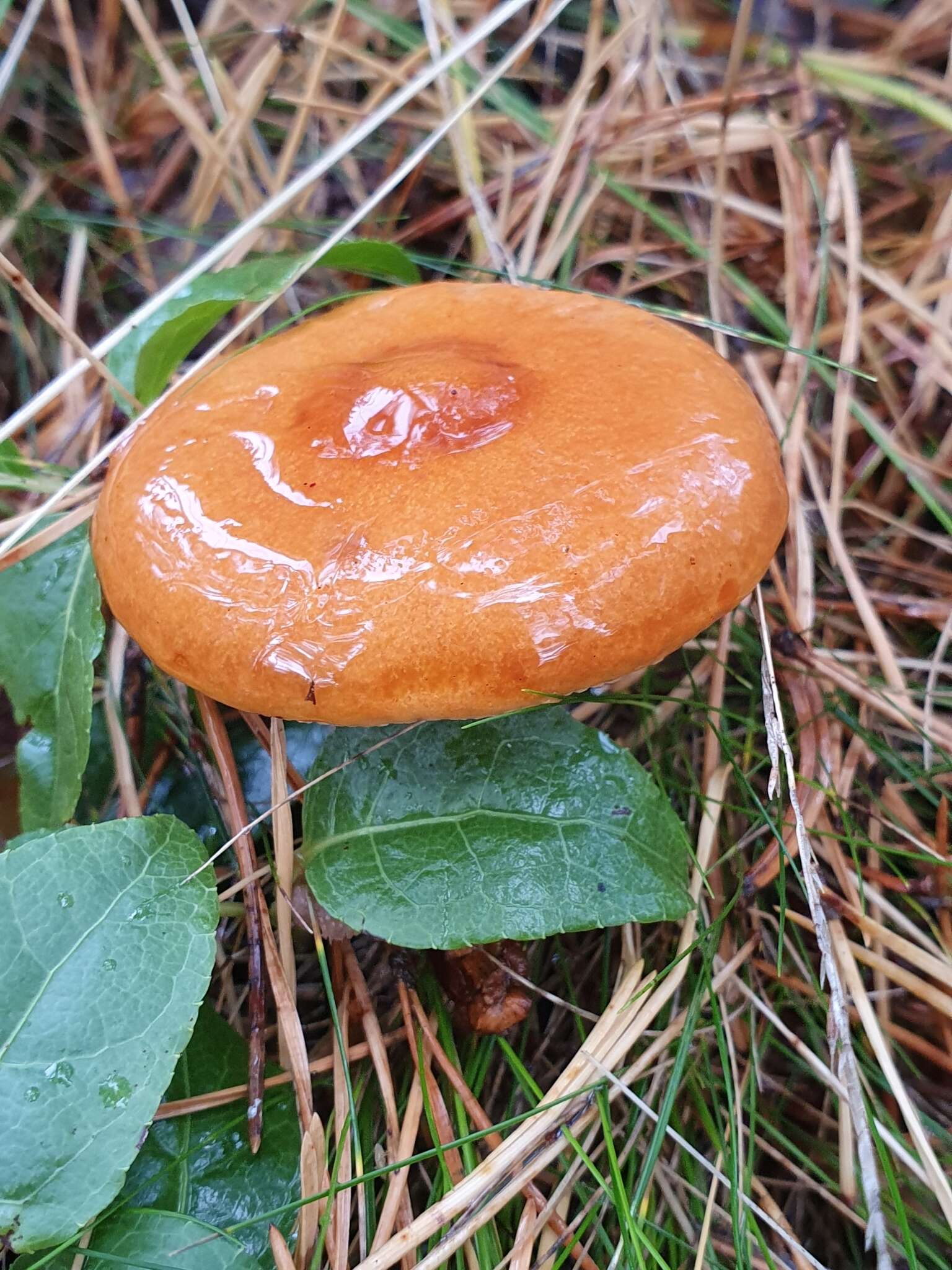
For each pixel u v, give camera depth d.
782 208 0.17
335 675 0.08
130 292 0.17
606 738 0.10
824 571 0.15
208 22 0.19
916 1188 0.11
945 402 0.16
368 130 0.13
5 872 0.09
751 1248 0.11
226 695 0.09
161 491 0.09
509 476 0.09
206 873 0.10
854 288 0.16
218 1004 0.12
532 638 0.08
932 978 0.12
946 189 0.17
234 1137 0.10
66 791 0.11
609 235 0.18
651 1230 0.10
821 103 0.18
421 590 0.08
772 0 0.19
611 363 0.10
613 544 0.08
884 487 0.16
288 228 0.17
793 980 0.12
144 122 0.19
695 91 0.19
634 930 0.12
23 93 0.18
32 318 0.17
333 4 0.19
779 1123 0.12
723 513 0.09
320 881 0.10
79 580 0.12
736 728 0.14
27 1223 0.08
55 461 0.15
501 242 0.16
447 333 0.11
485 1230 0.10
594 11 0.18
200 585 0.09
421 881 0.10
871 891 0.12
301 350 0.11
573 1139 0.10
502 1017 0.11
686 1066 0.11
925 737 0.13
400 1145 0.10
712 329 0.15
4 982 0.09
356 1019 0.11
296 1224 0.10
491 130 0.18
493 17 0.13
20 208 0.17
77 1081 0.09
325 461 0.09
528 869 0.10
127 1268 0.09
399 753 0.11
